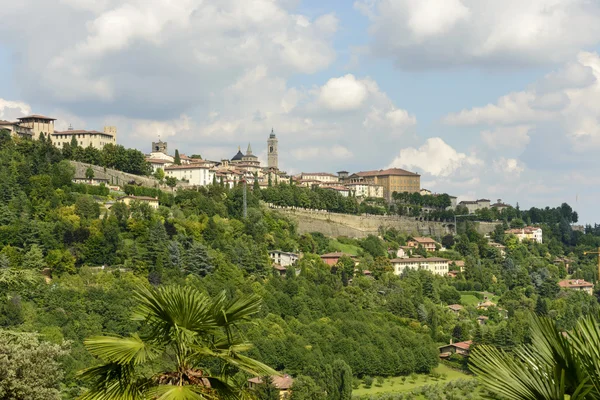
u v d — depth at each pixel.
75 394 81.25
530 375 17.80
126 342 23.73
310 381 152.75
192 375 23.98
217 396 23.28
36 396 44.44
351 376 166.62
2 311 156.88
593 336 18.28
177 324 24.34
